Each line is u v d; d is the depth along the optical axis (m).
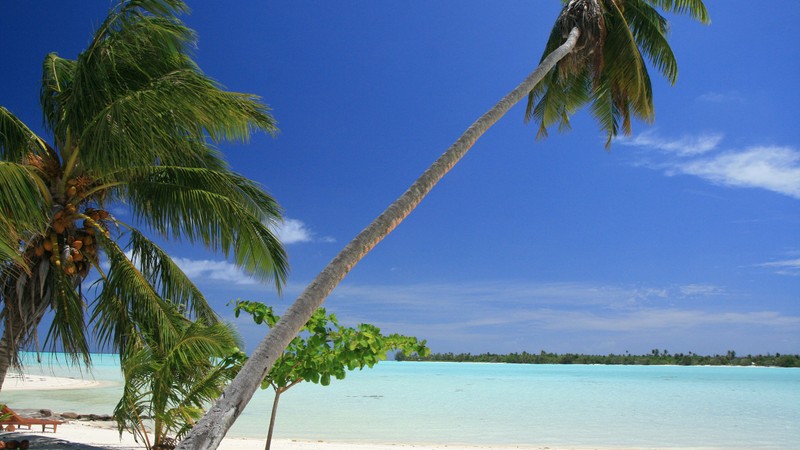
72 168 9.80
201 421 3.92
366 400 28.70
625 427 18.42
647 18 14.41
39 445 10.60
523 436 16.23
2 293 9.16
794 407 25.70
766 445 14.64
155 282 11.33
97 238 10.34
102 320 10.27
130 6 8.95
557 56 11.84
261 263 10.78
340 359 6.96
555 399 29.77
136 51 9.48
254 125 9.57
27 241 9.15
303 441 14.49
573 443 14.88
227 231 10.19
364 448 12.95
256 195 11.55
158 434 9.12
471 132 8.41
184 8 9.20
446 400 28.72
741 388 40.16
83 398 25.89
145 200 10.61
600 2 13.68
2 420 11.21
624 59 13.55
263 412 22.41
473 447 13.76
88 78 8.84
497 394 33.28
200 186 10.66
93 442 11.55
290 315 4.78
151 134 8.16
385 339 7.34
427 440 15.27
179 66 9.75
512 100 9.80
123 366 9.32
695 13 14.01
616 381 49.72
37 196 8.01
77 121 8.98
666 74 14.55
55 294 9.62
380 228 6.03
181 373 9.02
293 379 7.24
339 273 5.37
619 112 15.79
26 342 9.41
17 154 9.44
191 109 8.34
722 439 15.76
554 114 16.06
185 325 10.76
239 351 8.33
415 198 6.74
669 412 23.41
